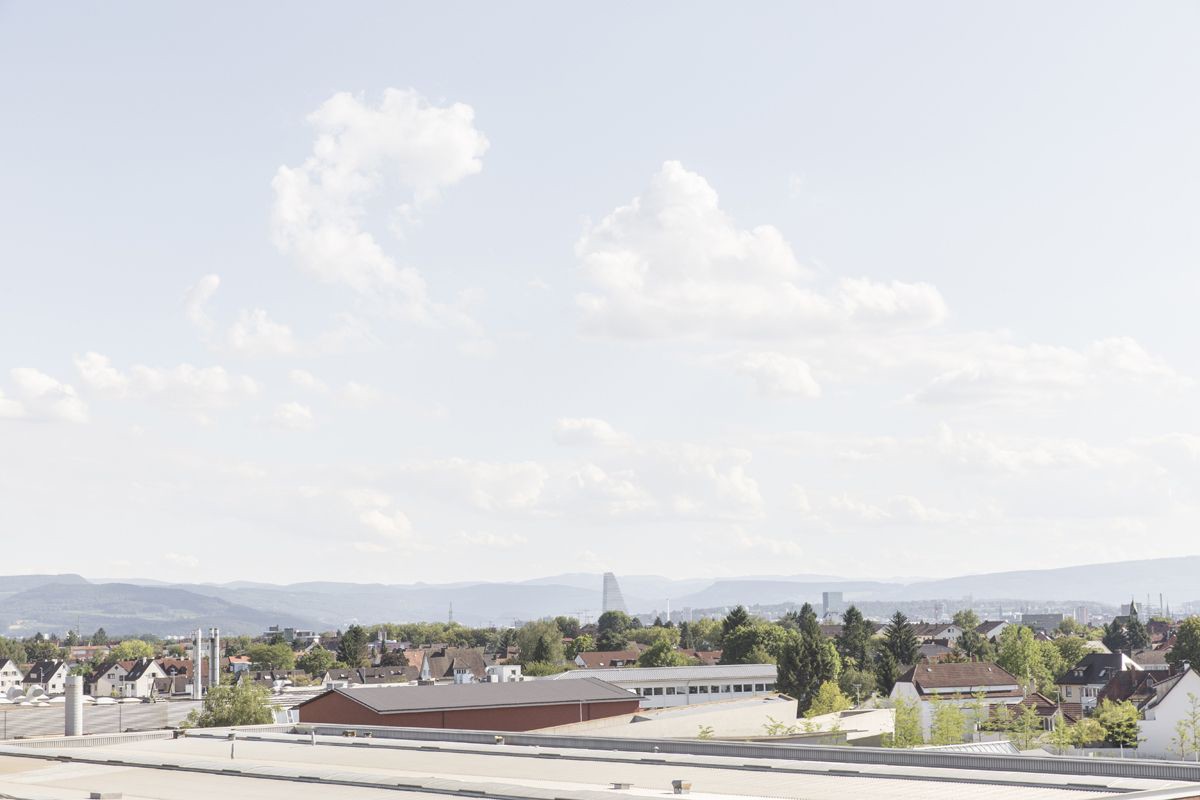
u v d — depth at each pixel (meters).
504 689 95.50
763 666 180.75
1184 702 137.75
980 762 50.16
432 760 59.19
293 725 83.50
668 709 105.75
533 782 48.97
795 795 43.62
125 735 85.00
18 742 81.00
